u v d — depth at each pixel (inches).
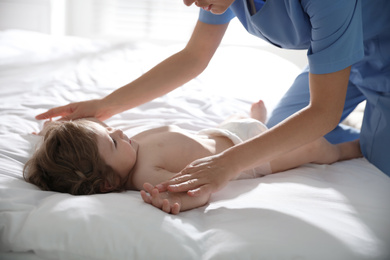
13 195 37.6
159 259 32.4
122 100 53.2
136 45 110.4
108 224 33.7
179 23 142.5
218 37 53.6
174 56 54.2
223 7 40.6
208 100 73.5
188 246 32.8
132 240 32.9
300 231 34.2
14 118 59.9
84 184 43.3
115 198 37.5
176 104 70.3
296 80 64.2
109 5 140.9
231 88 81.3
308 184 44.6
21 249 33.8
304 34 45.3
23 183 41.5
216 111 69.1
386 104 53.4
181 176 38.2
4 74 82.3
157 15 141.7
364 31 50.2
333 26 37.9
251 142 38.9
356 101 63.1
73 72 86.8
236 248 32.4
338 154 54.3
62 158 43.2
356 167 51.9
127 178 47.8
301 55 137.3
